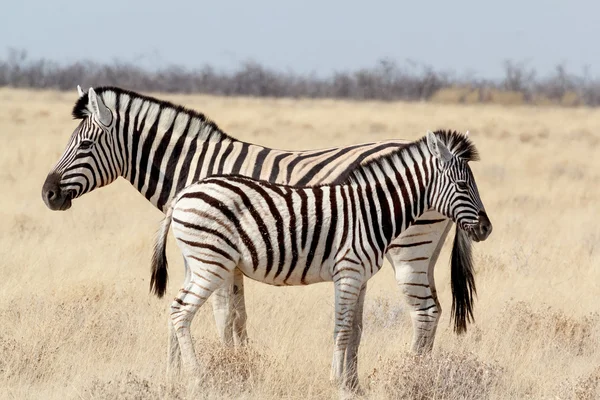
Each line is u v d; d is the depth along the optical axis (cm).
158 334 1759
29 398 1410
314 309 1997
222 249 1428
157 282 1500
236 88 17675
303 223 1434
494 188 4109
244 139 6178
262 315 1928
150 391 1396
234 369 1491
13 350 1558
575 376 1564
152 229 2844
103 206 3388
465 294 1753
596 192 4056
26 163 4538
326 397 1472
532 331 1816
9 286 2052
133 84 17488
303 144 6066
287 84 18588
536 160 5400
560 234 2939
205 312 1914
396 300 2055
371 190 1487
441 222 1683
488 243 2730
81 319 1784
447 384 1448
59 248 2491
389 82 17812
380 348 1755
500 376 1526
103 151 1742
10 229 2791
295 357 1639
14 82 17138
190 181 1745
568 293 2147
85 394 1400
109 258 2406
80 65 19162
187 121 1762
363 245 1460
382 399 1449
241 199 1430
